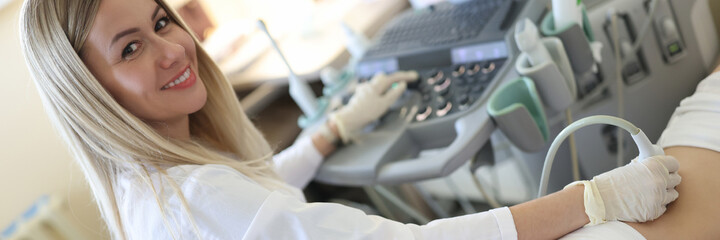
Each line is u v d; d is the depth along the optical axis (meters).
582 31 0.86
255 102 1.84
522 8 1.13
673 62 0.96
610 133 1.08
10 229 1.47
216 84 0.98
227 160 0.87
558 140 0.65
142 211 0.67
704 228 0.58
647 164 0.61
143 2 0.74
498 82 1.01
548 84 0.84
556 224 0.63
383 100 1.13
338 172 1.04
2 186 1.46
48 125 1.48
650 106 1.00
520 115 0.84
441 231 0.63
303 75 1.53
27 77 1.45
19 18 0.71
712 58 0.97
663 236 0.58
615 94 1.01
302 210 0.63
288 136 1.84
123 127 0.72
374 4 1.89
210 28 2.05
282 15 2.03
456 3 1.33
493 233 0.63
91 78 0.70
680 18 0.93
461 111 1.01
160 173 0.69
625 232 0.59
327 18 1.95
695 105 0.71
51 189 1.51
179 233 0.63
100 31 0.69
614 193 0.61
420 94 1.15
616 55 0.96
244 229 0.61
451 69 1.15
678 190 0.63
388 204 1.76
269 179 0.89
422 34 1.28
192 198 0.64
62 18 0.68
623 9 0.96
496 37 1.08
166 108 0.78
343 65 1.58
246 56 1.85
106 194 0.75
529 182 1.42
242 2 2.12
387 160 1.02
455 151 0.90
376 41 1.39
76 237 1.49
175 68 0.76
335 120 1.09
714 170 0.62
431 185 1.80
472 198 1.72
